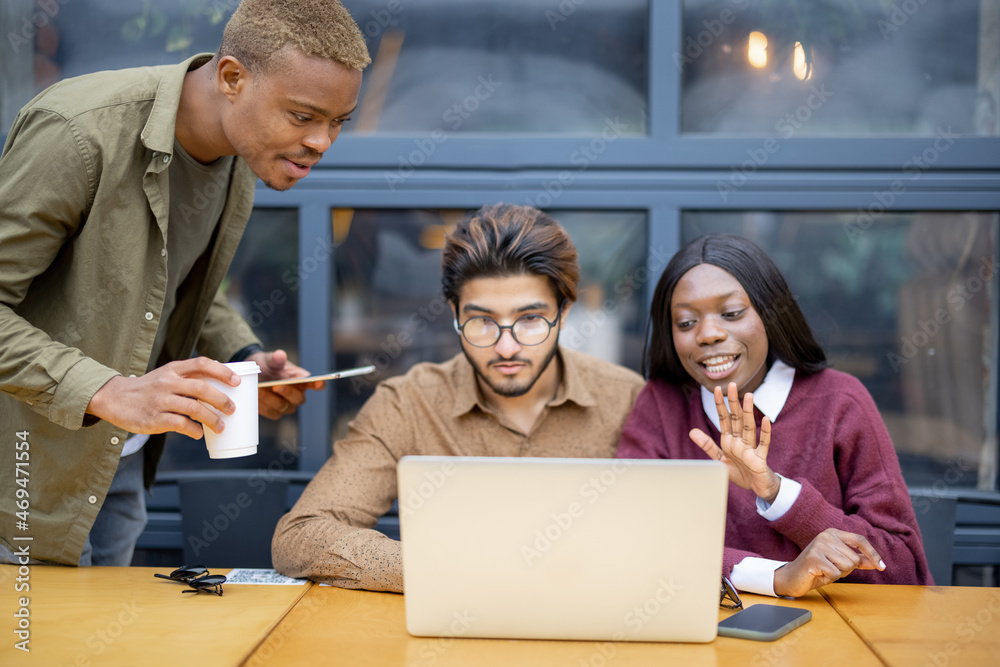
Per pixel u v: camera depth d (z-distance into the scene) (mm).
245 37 1226
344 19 1255
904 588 1202
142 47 2109
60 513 1387
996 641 978
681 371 1600
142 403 1110
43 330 1353
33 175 1240
